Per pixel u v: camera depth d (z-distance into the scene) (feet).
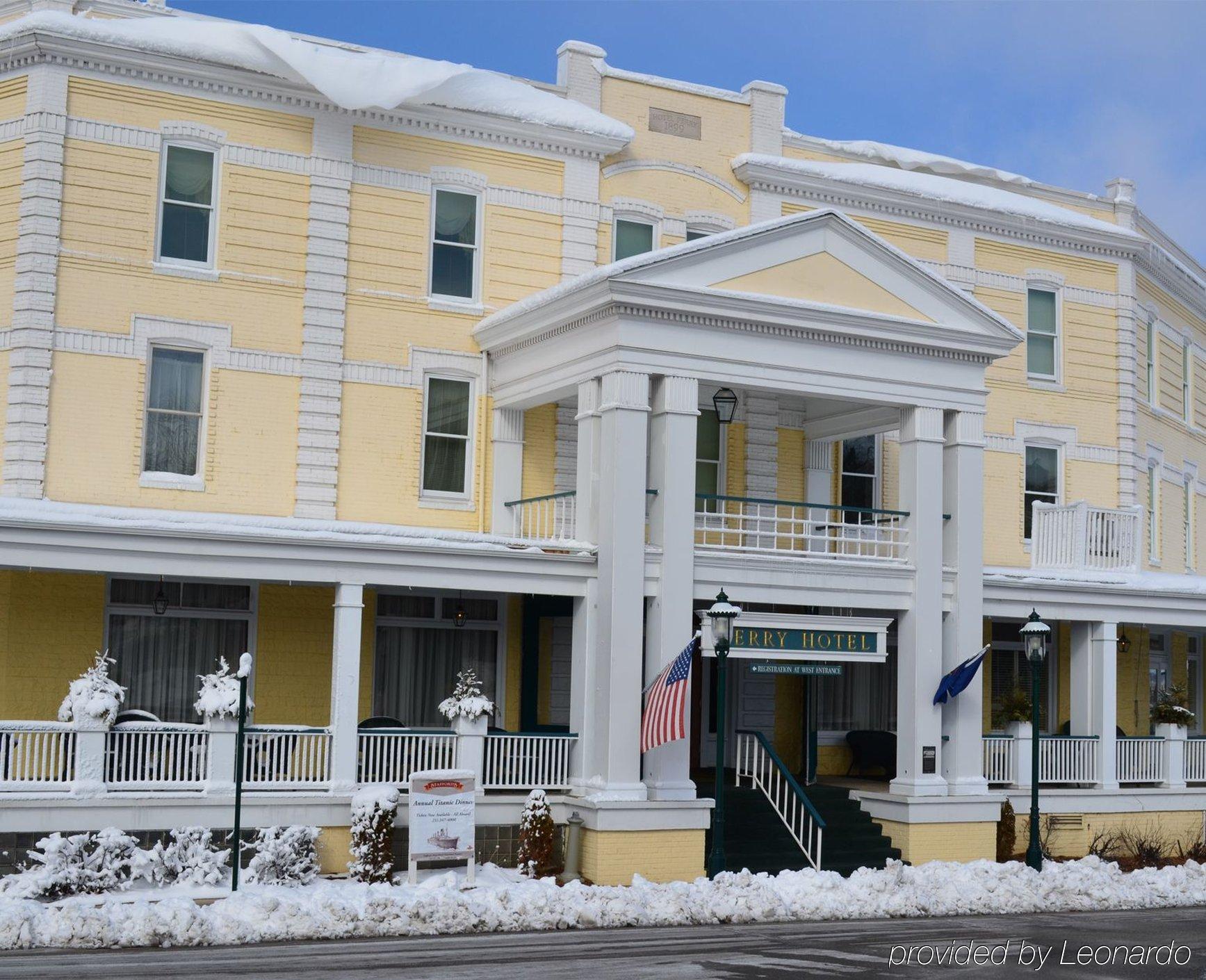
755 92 89.92
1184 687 102.01
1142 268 104.78
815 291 74.33
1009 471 95.14
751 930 56.95
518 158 81.92
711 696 84.89
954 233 94.58
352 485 76.54
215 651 73.05
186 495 72.79
